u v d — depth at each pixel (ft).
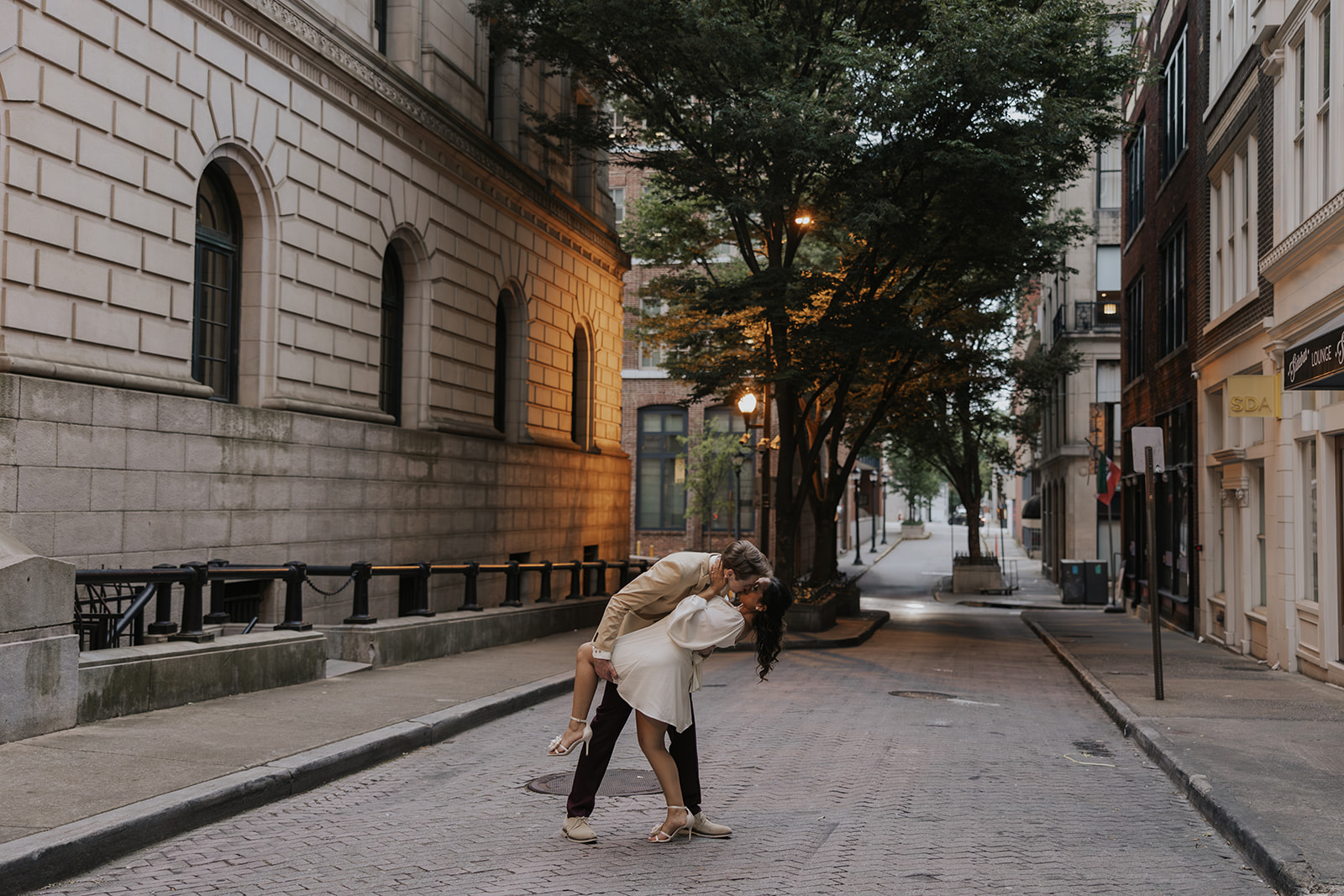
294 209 49.65
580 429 91.97
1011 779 26.53
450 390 65.92
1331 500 43.83
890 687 44.45
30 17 35.27
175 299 42.27
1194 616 67.82
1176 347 73.41
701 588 19.89
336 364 53.52
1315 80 43.73
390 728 28.35
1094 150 68.95
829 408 98.99
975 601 120.06
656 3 58.80
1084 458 136.05
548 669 42.55
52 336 36.37
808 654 59.62
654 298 101.91
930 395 100.27
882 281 72.23
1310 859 18.49
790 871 18.26
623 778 25.43
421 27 62.39
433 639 45.91
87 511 37.27
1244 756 28.09
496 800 23.06
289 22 48.52
